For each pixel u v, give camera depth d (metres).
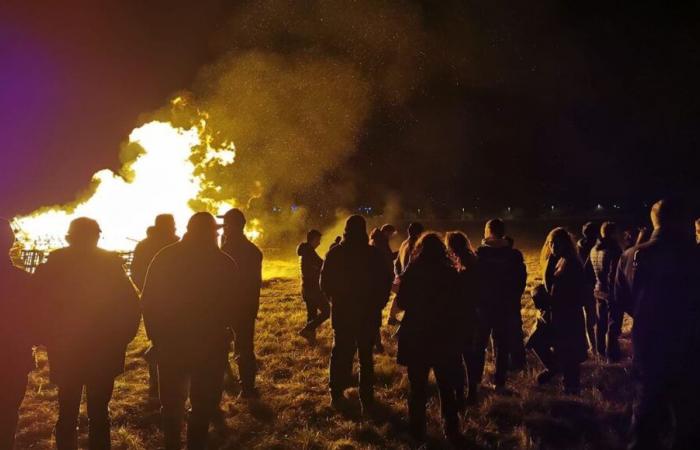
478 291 5.95
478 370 5.96
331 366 5.89
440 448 4.81
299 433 5.11
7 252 3.74
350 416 5.57
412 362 4.85
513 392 6.19
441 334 4.76
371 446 4.78
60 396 4.07
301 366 7.54
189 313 4.23
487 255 6.13
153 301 4.23
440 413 5.54
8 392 3.65
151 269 4.30
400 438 4.97
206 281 4.27
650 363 4.12
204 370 4.30
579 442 4.92
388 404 5.90
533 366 7.21
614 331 7.30
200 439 4.28
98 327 4.03
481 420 5.42
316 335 9.39
